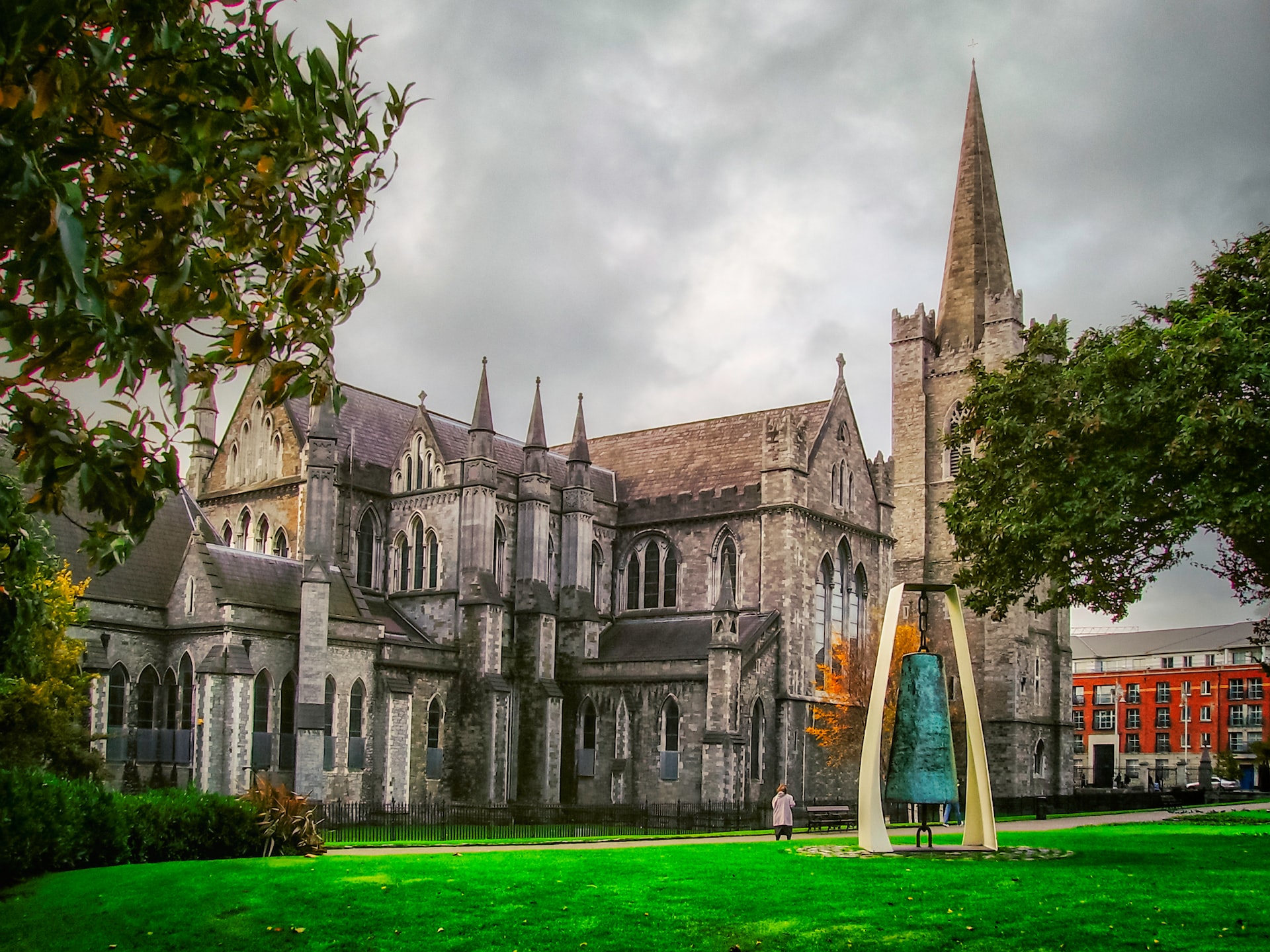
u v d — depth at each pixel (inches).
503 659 3548.2
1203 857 1398.9
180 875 1245.1
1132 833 1926.7
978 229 5142.7
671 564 3929.6
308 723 2915.8
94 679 2529.5
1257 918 984.9
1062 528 1632.6
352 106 748.6
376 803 3024.1
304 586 2979.8
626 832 2851.9
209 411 3880.4
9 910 1132.5
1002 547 1744.6
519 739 3516.2
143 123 695.7
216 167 715.4
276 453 3595.0
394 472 3683.6
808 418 4018.2
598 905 1069.8
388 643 3201.3
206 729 2790.4
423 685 3292.3
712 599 3796.8
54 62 582.9
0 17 511.8
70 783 1406.3
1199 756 7682.1
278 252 815.7
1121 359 1644.9
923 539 4977.9
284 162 722.8
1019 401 1788.9
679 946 943.7
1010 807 3277.6
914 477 5039.4
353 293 827.4
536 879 1199.6
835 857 1387.8
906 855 1408.7
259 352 789.9
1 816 1255.5
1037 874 1221.1
